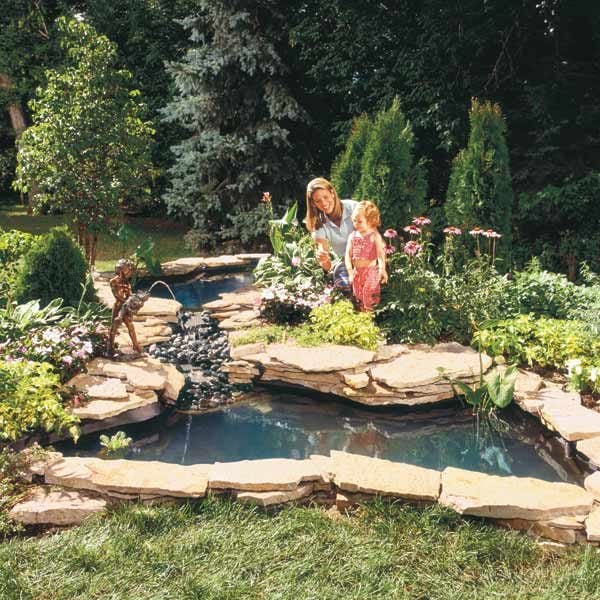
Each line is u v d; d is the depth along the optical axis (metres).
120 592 3.33
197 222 14.88
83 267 7.34
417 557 3.62
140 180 10.38
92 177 9.88
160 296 9.39
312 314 7.12
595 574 3.46
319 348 6.47
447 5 12.35
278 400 6.04
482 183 8.18
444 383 5.88
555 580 3.45
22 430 4.95
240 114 14.98
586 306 7.00
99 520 3.91
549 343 6.23
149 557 3.58
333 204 7.33
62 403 5.39
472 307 6.98
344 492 4.18
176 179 14.99
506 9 12.55
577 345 6.10
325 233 7.51
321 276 7.93
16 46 17.58
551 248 11.61
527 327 6.51
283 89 14.36
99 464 4.38
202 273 10.74
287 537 3.78
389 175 8.14
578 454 4.91
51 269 7.06
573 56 13.41
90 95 9.66
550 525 3.84
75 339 6.05
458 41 12.49
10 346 5.87
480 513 3.90
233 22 13.76
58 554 3.60
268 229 14.38
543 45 13.44
